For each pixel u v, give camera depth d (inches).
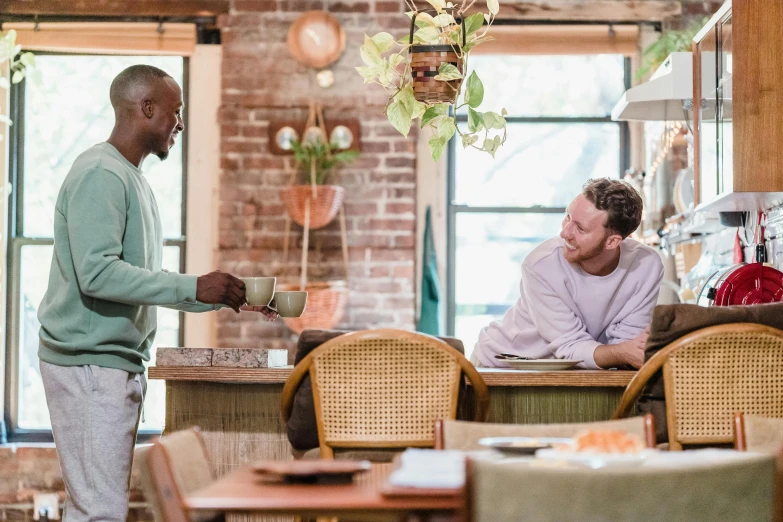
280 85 215.6
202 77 217.0
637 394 94.8
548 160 223.0
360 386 95.6
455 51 108.0
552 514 46.9
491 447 62.4
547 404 108.0
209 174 216.1
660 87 154.1
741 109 124.7
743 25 125.0
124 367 109.7
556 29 216.5
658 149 206.1
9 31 206.2
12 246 217.6
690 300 171.5
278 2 216.7
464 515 47.9
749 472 48.8
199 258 215.3
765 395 93.8
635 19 217.0
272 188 215.3
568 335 122.3
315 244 214.8
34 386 216.7
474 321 221.0
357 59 216.4
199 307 117.7
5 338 216.2
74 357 107.8
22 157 220.2
